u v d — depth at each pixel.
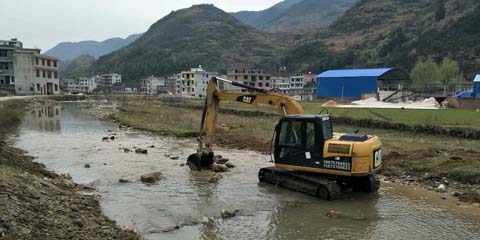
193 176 16.52
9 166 14.03
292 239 9.93
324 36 181.00
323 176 14.04
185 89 131.12
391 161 17.92
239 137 26.61
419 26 130.38
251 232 10.38
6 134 29.81
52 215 9.48
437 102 47.16
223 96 17.25
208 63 193.62
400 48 120.69
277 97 16.12
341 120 33.59
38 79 94.81
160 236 9.94
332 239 9.95
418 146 21.41
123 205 12.41
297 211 12.12
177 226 10.64
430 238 10.03
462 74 85.31
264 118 41.22
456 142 23.19
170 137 28.98
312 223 11.08
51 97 84.62
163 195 13.66
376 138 14.05
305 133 14.12
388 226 10.85
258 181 15.81
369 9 182.88
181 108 61.31
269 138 25.80
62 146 24.23
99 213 11.27
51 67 101.62
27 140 26.80
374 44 139.50
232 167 18.36
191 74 129.38
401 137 25.70
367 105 49.78
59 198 11.38
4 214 8.24
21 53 90.44
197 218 11.34
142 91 169.75
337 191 13.29
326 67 134.00
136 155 21.31
